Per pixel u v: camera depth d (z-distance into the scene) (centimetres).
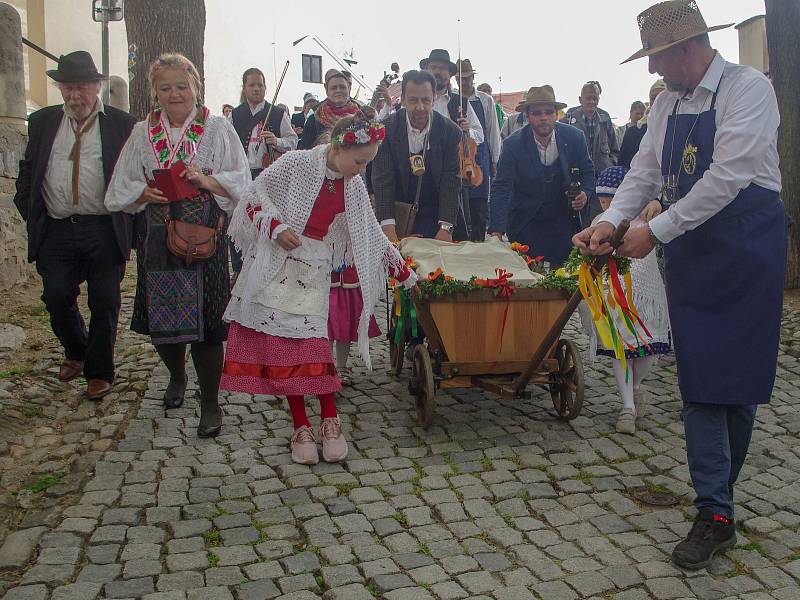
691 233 330
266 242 414
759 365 326
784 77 774
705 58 326
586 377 578
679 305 336
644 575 325
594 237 350
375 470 420
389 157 574
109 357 514
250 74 801
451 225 579
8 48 784
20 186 512
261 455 437
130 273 864
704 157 327
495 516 373
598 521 369
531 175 615
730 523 336
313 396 527
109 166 498
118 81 1141
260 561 333
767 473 420
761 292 322
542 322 475
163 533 354
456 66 776
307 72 2892
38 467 420
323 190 413
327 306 427
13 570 326
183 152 448
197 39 1007
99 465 417
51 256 511
